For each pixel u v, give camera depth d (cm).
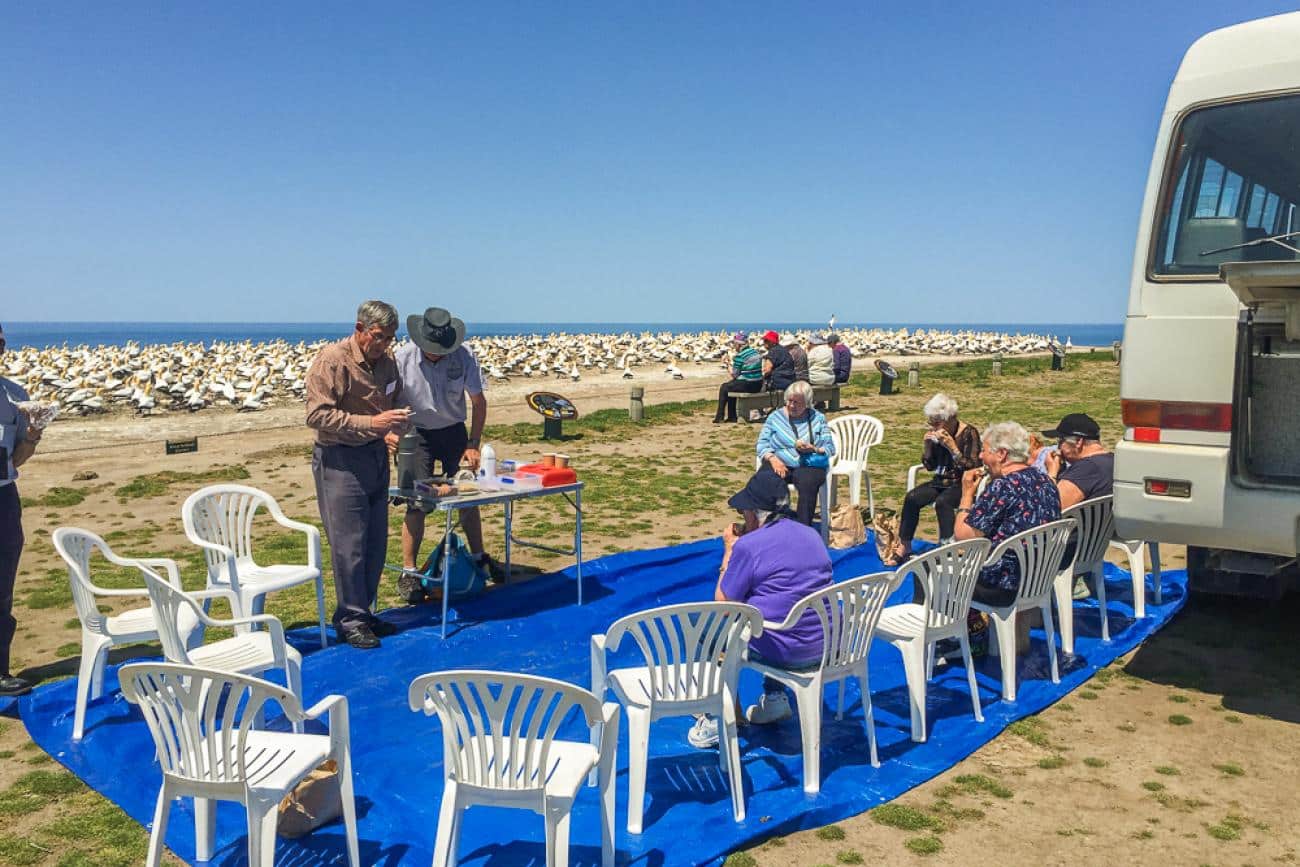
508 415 2172
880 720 530
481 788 352
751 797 439
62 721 520
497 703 342
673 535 988
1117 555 884
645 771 415
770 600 458
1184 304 526
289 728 508
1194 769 470
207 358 4569
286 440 1762
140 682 353
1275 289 460
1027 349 5928
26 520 1068
